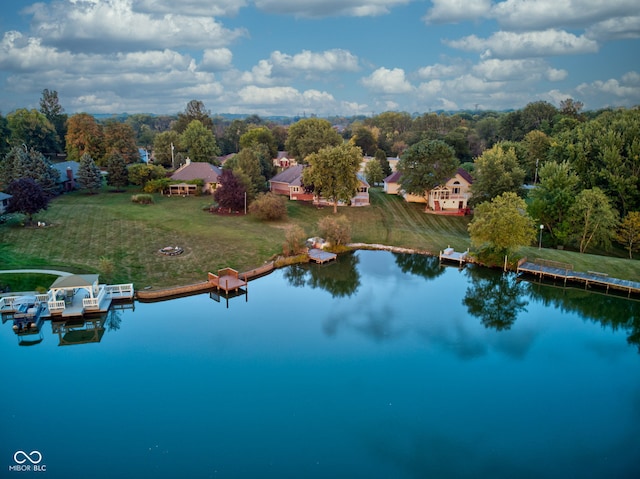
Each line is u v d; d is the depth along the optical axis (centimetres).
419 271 5597
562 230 6150
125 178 8750
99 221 6488
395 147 16475
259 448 2491
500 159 7694
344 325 4022
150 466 2344
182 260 5272
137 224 6444
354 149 7600
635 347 3731
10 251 5103
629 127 6688
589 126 7562
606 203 5838
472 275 5469
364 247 6400
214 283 4731
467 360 3469
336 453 2459
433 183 7994
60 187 8350
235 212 7425
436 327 4041
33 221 6275
